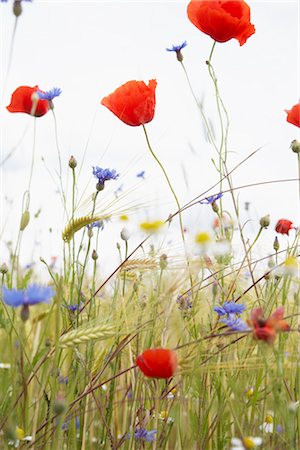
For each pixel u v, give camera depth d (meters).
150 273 1.27
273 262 1.28
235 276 1.28
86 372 1.22
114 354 1.20
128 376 1.36
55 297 1.16
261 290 1.27
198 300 1.25
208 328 1.22
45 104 1.28
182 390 1.22
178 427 1.23
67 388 1.24
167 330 1.24
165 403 1.31
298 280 1.29
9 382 1.22
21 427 1.19
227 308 1.13
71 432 1.21
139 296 1.29
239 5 1.34
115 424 1.28
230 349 1.21
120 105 1.26
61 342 1.11
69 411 1.21
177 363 1.11
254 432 1.26
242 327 1.09
